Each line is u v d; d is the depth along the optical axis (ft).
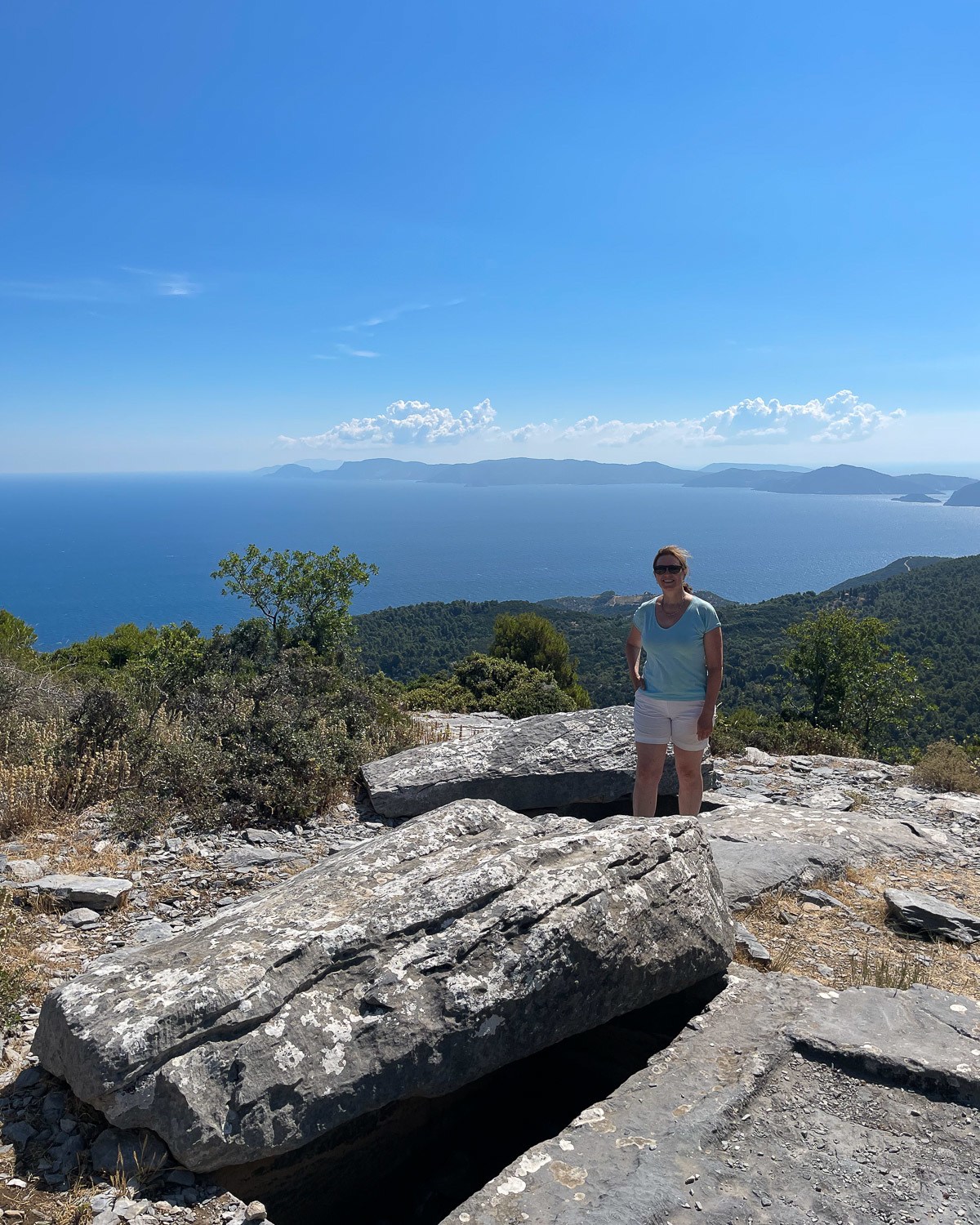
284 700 34.94
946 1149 10.66
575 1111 13.82
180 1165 9.89
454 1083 11.44
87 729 27.99
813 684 95.91
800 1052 12.71
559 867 13.87
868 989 14.55
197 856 22.25
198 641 57.36
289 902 13.44
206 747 28.17
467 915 12.66
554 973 12.32
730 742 38.96
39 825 23.59
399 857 14.90
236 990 10.78
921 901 19.58
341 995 11.39
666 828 15.65
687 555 20.93
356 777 30.07
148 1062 10.04
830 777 34.17
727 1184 9.96
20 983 14.35
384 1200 12.30
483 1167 12.57
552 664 96.37
